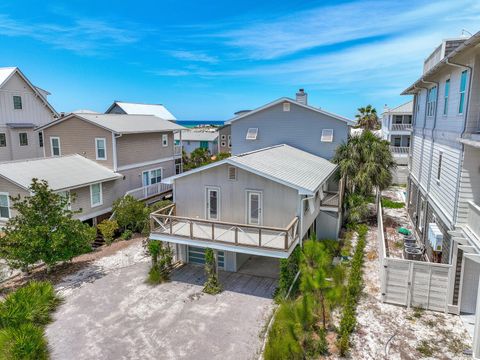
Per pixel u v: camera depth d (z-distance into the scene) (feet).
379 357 29.43
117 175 73.36
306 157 67.67
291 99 76.13
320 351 30.12
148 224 62.28
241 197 47.09
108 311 38.93
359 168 65.16
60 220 47.57
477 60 33.19
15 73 87.45
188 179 49.83
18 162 64.08
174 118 156.25
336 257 50.67
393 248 53.26
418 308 36.76
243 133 81.82
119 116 87.61
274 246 41.24
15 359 29.35
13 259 45.93
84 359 31.14
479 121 34.09
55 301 40.63
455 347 30.50
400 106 126.72
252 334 34.45
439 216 43.04
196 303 40.45
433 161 48.67
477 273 34.63
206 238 44.14
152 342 33.35
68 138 78.13
